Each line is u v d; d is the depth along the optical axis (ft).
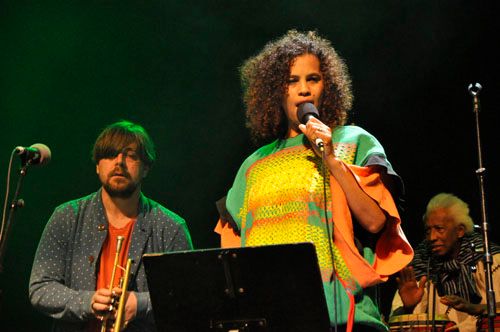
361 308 14.37
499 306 24.07
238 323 13.25
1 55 39.45
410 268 24.00
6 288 37.50
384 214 14.84
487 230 17.29
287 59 16.87
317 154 15.70
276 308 13.03
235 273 13.05
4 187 38.32
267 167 16.19
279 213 15.28
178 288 13.42
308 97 16.57
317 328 12.92
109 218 21.47
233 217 16.79
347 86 17.60
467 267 26.14
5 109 39.17
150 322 19.89
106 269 20.76
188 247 21.58
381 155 15.35
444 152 36.11
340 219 14.98
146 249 21.08
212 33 40.11
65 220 21.20
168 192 39.42
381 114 37.29
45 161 20.03
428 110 36.73
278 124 17.24
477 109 18.53
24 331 37.42
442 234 26.84
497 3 35.83
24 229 38.01
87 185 38.93
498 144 35.06
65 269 20.80
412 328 22.20
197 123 40.11
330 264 14.52
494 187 34.71
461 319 25.63
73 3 39.86
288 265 12.73
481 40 36.14
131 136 21.74
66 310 19.42
